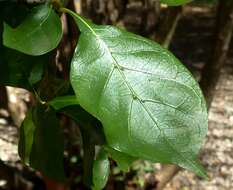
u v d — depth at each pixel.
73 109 0.37
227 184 1.93
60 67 0.92
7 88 1.27
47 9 0.32
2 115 1.92
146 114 0.30
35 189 1.31
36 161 0.39
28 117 0.38
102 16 1.15
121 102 0.31
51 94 0.38
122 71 0.31
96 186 0.37
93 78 0.31
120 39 0.32
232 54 3.16
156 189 1.43
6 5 0.34
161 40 1.27
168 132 0.30
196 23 3.80
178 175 1.93
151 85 0.31
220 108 2.51
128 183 1.39
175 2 0.34
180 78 0.32
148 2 1.27
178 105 0.31
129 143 0.30
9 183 1.25
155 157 0.29
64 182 0.39
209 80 1.22
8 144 1.89
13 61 0.35
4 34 0.31
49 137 0.38
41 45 0.31
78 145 1.31
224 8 1.16
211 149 2.16
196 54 3.22
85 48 0.32
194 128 0.30
